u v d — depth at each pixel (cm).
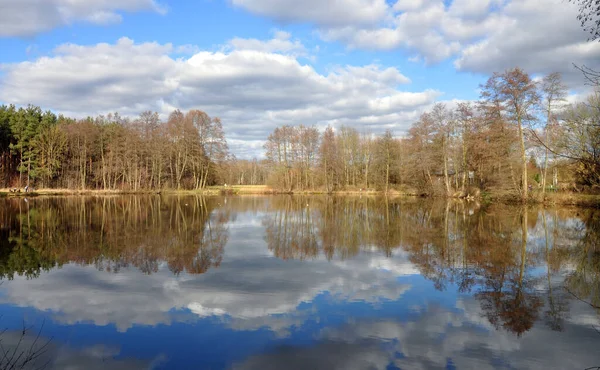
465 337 754
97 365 643
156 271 1254
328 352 689
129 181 6209
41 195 5394
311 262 1385
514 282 1122
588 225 2275
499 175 3878
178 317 854
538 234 1964
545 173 3600
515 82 3319
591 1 707
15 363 651
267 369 630
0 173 6078
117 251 1564
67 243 1730
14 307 916
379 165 6600
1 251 1553
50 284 1102
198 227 2286
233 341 733
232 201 4691
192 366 640
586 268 1277
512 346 718
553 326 808
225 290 1051
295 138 7050
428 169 5206
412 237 1917
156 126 6325
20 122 5922
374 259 1433
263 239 1877
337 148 7031
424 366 643
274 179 6912
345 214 3103
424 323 823
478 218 2683
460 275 1200
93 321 830
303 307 918
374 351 695
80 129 6144
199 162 6519
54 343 727
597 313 879
